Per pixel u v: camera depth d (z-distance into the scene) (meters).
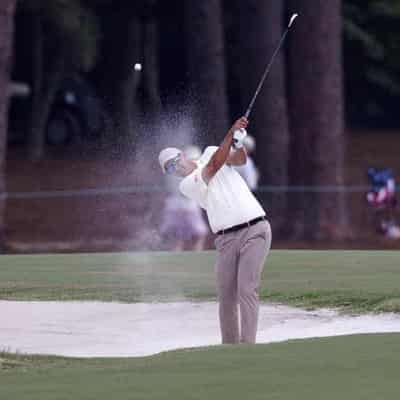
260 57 86.38
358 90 134.62
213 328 34.16
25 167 103.38
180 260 48.31
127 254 51.38
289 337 32.16
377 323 33.62
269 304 36.66
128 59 109.94
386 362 24.97
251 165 64.88
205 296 38.47
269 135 85.75
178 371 24.69
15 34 113.25
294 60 82.38
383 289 37.62
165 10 107.31
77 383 23.83
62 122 116.25
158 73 126.94
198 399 22.09
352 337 28.44
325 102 81.69
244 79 87.50
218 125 86.00
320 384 23.02
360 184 104.44
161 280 41.78
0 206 70.81
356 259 46.78
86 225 81.31
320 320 34.47
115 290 39.78
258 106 86.00
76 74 118.69
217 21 87.06
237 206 30.30
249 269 30.19
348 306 35.91
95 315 35.97
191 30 87.12
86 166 99.94
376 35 128.62
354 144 125.81
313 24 81.44
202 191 30.48
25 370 26.17
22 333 33.66
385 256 48.06
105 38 111.00
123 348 31.61
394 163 115.19
